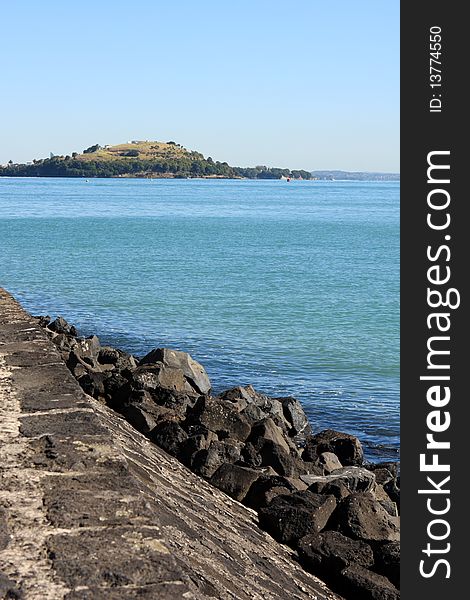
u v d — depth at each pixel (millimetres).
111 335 28828
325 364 25141
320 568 8555
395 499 13320
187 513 7566
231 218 114562
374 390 21938
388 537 8930
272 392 21438
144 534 4711
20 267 49500
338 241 78750
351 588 8125
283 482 10195
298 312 35625
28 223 91688
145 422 12133
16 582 4066
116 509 5008
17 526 4695
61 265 51250
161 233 82375
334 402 20547
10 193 191625
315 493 9578
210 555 6477
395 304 38781
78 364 15273
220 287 43000
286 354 26438
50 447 5980
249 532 8672
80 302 36281
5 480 5340
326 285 45625
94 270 49062
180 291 40844
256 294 40750
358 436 17828
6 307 12023
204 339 28562
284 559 8383
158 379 15039
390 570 8406
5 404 7070
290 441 14297
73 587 4078
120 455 5926
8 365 8508
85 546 4504
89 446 6051
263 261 58031
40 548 4457
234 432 12688
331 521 9250
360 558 8477
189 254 61594
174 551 5453
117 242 70062
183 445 11445
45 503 5023
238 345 27609
